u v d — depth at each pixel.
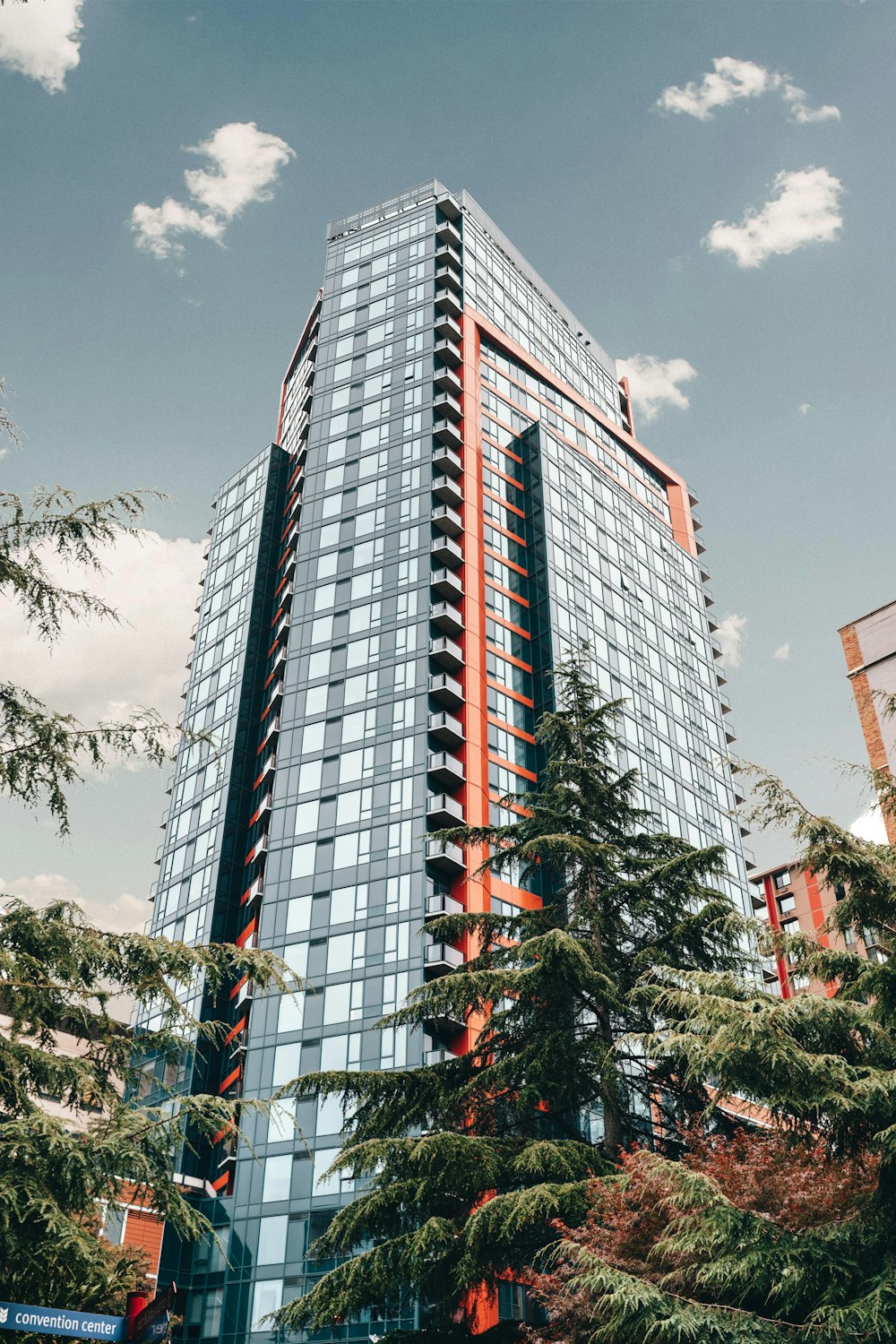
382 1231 19.14
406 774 64.25
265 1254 51.09
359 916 60.34
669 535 101.12
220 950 15.09
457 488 77.06
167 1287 8.66
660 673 87.19
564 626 76.06
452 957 56.81
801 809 17.19
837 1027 15.01
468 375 85.38
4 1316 8.15
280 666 75.12
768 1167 16.86
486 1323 38.62
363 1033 55.97
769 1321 13.28
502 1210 16.47
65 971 13.03
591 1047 20.12
